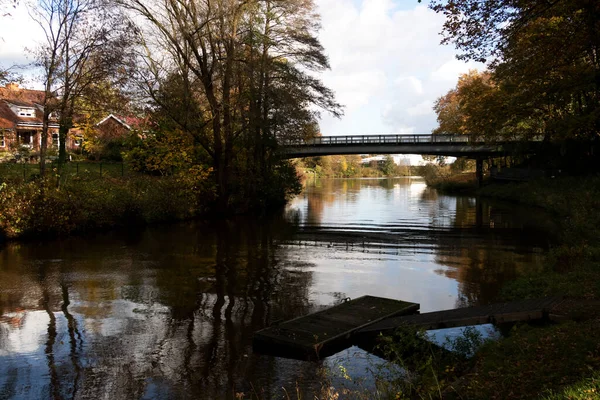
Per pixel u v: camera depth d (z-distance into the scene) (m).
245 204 31.92
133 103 23.72
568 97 24.62
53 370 6.94
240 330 8.66
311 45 29.56
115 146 38.97
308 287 11.98
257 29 26.44
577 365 4.87
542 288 9.42
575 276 9.70
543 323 7.28
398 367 6.65
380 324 8.20
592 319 6.62
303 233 22.17
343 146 46.34
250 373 6.80
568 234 14.83
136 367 7.04
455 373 6.07
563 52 19.88
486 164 69.81
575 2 13.91
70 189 21.11
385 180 112.31
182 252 16.77
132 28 22.27
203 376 6.72
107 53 21.41
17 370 6.93
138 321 9.16
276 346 7.60
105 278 12.67
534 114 29.64
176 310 9.90
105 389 6.34
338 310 9.26
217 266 14.45
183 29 23.53
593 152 35.28
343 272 13.81
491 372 5.23
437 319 7.84
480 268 14.26
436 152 47.25
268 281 12.59
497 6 12.67
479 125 31.81
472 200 43.56
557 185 33.06
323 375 6.38
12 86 21.53
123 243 18.39
